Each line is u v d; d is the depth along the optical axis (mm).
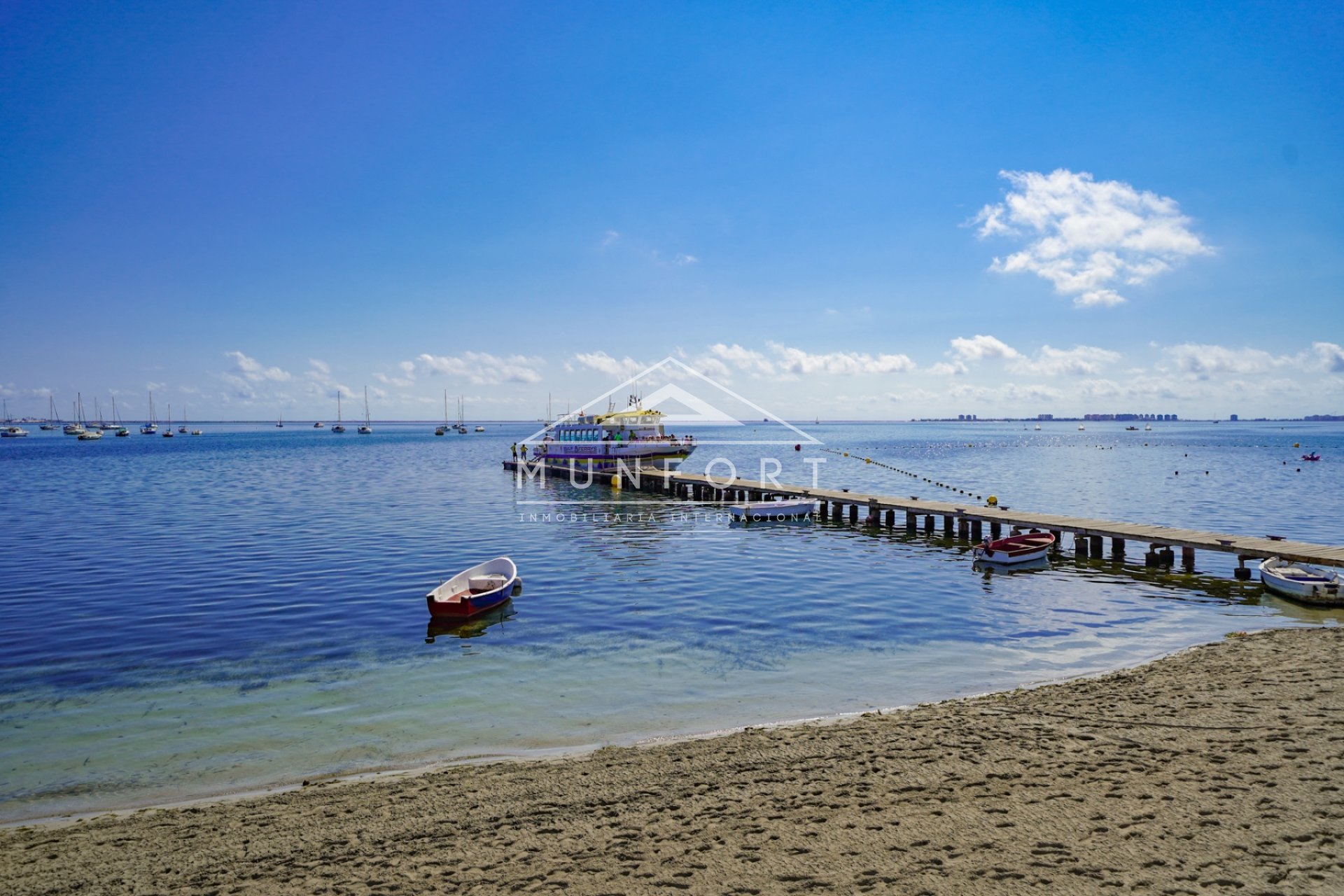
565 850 9180
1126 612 22938
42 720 14852
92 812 11344
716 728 14258
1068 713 13438
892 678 17047
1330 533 36688
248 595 24625
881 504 41062
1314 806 9234
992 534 36125
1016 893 7668
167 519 41938
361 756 13219
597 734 14039
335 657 18719
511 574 25969
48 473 77062
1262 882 7625
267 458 106188
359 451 128375
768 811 10008
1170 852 8320
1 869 9328
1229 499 51312
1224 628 21141
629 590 26047
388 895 8328
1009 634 20688
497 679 17188
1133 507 47500
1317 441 164625
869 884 7992
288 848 9609
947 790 10359
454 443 170375
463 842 9539
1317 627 20375
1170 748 11461
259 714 15164
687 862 8695
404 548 33562
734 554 33188
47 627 20969
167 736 14117
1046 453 123312
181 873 9070
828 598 24891
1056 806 9625
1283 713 12797
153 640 19922
